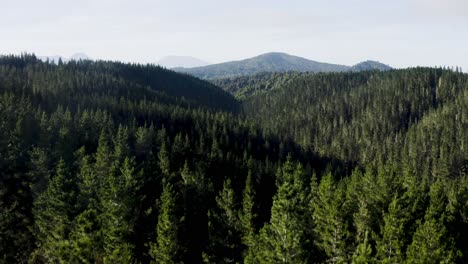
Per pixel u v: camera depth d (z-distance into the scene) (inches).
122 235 1811.0
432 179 5506.9
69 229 1708.9
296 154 6545.3
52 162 2839.6
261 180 3494.1
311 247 1690.5
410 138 6732.3
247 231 2020.2
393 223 1601.9
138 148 4035.4
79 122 4387.3
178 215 2213.3
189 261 2130.9
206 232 2378.2
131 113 6018.7
